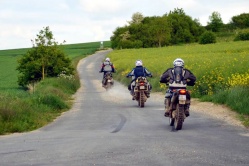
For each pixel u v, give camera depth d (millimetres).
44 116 15852
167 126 12406
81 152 8164
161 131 11258
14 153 8484
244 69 24922
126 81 38844
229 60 32062
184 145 8664
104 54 117875
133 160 7238
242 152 7883
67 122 14609
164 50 87062
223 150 8086
